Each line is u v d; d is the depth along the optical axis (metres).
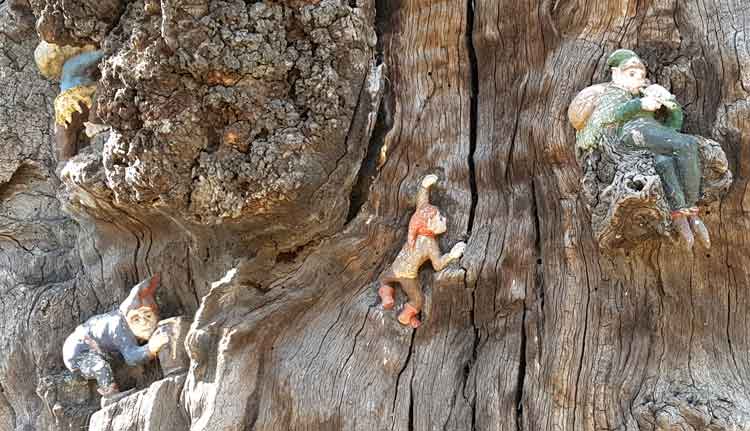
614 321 3.64
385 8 4.26
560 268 3.75
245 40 3.53
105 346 4.24
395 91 4.14
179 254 4.45
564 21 3.99
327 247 4.05
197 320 4.02
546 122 3.86
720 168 3.45
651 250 3.64
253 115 3.67
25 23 4.87
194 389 3.90
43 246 4.94
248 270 4.07
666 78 3.77
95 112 4.06
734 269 3.65
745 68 3.63
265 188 3.69
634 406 3.50
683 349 3.61
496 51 4.11
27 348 4.62
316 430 3.79
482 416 3.71
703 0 3.85
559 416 3.60
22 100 4.91
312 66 3.72
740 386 3.53
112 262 4.62
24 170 4.95
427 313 3.89
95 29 3.92
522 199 3.90
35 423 4.53
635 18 3.89
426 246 3.87
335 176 3.89
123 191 3.93
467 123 4.12
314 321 4.03
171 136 3.65
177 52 3.54
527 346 3.74
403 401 3.80
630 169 3.33
